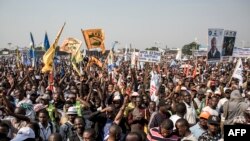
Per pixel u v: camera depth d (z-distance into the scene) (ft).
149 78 61.77
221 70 94.89
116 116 27.73
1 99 32.40
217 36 51.88
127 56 120.47
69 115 25.94
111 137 21.38
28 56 89.35
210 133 22.30
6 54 213.05
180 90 39.27
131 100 33.17
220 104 37.04
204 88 48.96
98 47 57.77
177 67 111.75
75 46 63.21
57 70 82.94
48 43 59.11
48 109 31.63
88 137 20.80
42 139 25.61
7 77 64.34
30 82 49.19
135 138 19.11
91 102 35.37
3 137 22.85
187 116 32.81
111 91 42.86
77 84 51.31
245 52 82.53
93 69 75.15
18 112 26.71
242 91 48.03
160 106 28.71
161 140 23.00
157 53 62.39
